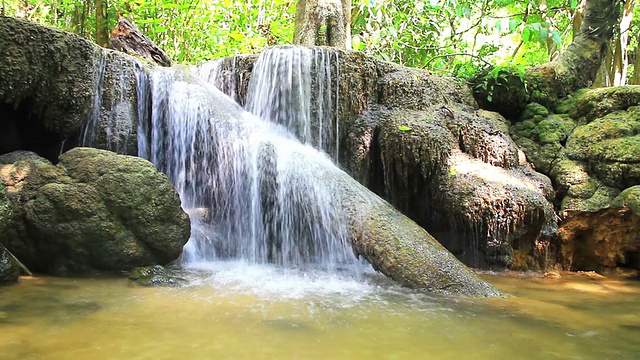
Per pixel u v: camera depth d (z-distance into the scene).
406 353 2.20
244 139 5.10
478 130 5.44
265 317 2.76
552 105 6.20
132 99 5.46
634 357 2.19
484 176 5.02
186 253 4.55
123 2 8.73
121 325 2.52
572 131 5.73
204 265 4.45
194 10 9.66
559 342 2.41
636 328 2.68
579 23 8.17
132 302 3.02
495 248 4.79
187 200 5.47
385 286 3.75
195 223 5.16
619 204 4.77
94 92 5.12
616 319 2.89
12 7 10.12
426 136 5.25
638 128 5.25
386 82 5.80
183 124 5.47
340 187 4.64
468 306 3.18
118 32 7.23
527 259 4.90
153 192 4.12
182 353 2.13
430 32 10.88
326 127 5.66
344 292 3.52
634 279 4.58
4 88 4.36
